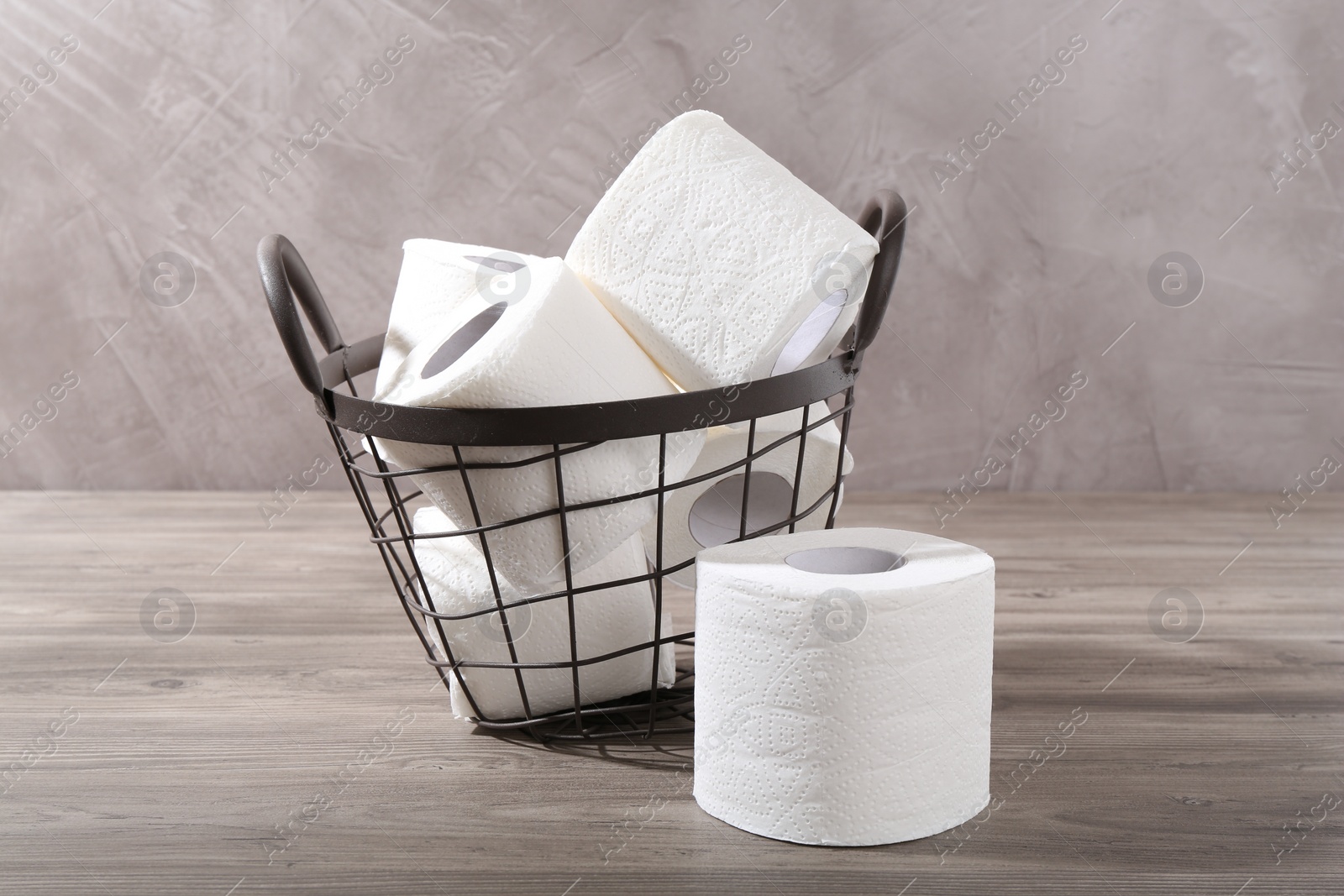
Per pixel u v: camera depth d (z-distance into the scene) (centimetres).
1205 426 129
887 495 128
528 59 124
